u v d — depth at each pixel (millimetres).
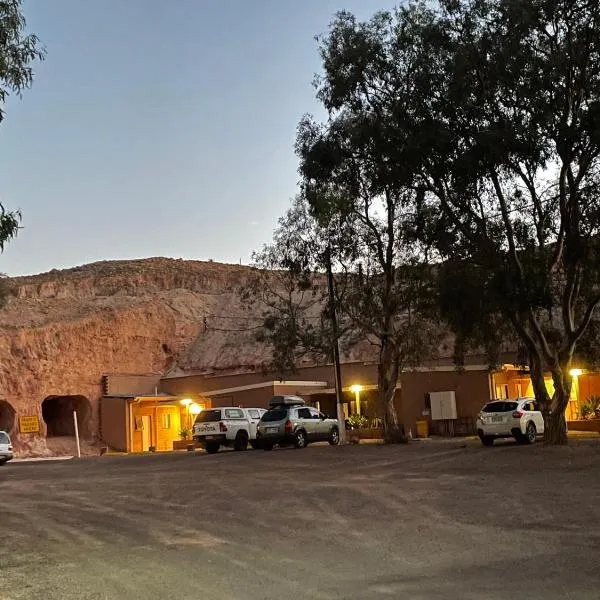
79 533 12906
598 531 10641
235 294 69250
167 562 9812
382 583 8031
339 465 23969
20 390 52781
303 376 50156
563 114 22500
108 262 98875
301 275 33812
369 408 47031
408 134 23531
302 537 11375
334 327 34344
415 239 28609
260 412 36938
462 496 15125
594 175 22875
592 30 21719
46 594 8094
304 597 7562
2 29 11570
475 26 22984
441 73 23109
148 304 62594
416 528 11648
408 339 32938
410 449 28328
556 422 25453
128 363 59219
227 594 7820
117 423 54500
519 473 18938
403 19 24719
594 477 17219
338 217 31484
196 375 56969
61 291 72375
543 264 25078
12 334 53781
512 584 7703
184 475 23719
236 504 15812
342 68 24891
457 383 40156
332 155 25922
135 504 16922
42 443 51750
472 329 25859
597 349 29906
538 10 21625
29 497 19734
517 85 22016
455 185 23125
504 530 11109
